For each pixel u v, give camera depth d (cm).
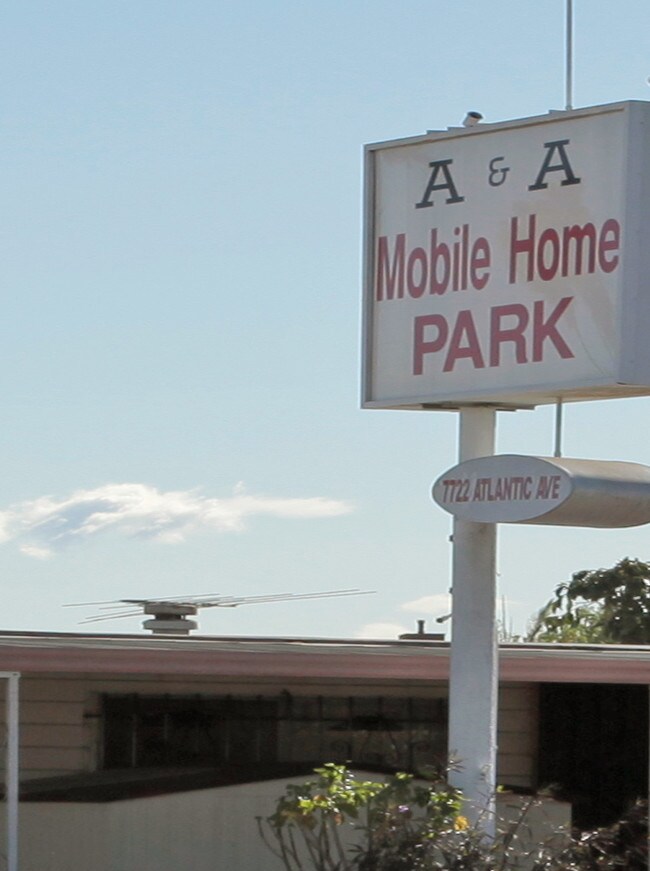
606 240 1302
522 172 1354
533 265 1340
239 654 1341
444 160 1398
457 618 1368
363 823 1501
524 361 1337
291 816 1337
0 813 1505
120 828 1519
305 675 1366
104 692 1576
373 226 1439
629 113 1295
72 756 1558
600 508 1282
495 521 1308
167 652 1312
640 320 1293
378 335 1428
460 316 1377
